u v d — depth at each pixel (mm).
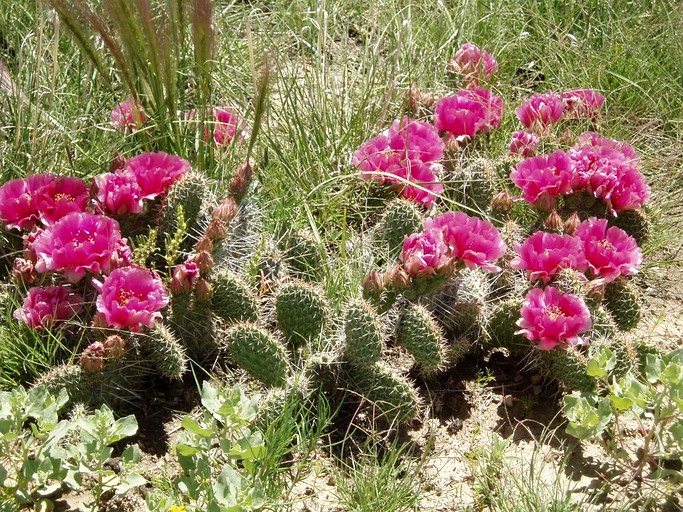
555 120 1193
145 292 833
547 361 901
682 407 779
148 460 815
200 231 958
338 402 874
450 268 870
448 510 790
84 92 1128
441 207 1101
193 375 885
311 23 1388
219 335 893
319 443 837
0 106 1081
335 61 1344
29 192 923
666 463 845
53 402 745
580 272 933
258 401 807
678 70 1389
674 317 1059
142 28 1015
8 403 742
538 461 841
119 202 918
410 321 858
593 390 866
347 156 1144
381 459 833
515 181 1028
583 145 1077
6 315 896
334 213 1078
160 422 856
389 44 1364
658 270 1130
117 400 849
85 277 894
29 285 898
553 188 1010
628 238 962
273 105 1204
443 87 1284
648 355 816
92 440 735
